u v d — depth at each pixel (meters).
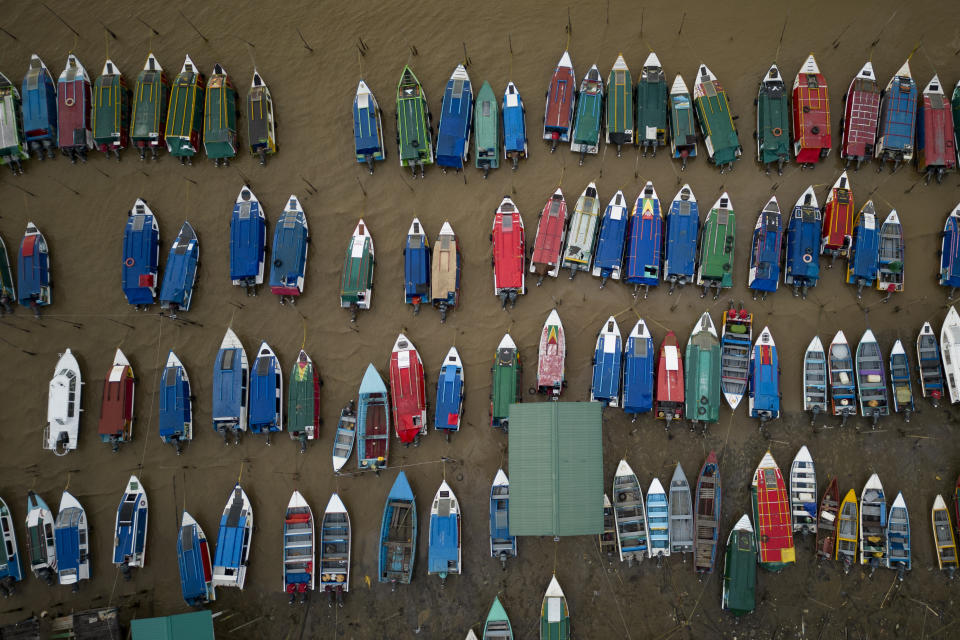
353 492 31.00
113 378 31.00
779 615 29.91
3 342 32.06
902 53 32.28
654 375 31.09
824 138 30.89
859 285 30.97
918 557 29.94
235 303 32.09
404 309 31.91
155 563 30.78
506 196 32.19
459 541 30.23
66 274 32.38
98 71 33.28
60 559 30.16
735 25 32.75
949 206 31.50
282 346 31.81
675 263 30.69
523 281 31.22
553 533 27.16
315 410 30.92
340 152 32.72
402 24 33.31
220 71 32.47
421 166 32.16
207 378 31.73
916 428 30.58
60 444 30.95
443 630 30.25
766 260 30.50
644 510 30.11
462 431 31.19
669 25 32.81
